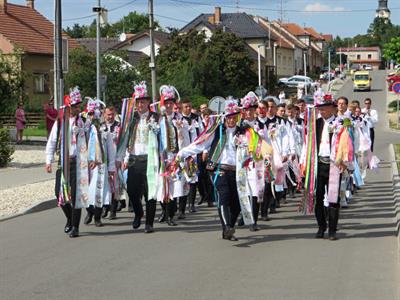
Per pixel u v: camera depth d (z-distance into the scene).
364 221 10.77
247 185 9.07
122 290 6.71
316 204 9.20
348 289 6.63
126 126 10.10
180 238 9.53
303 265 7.70
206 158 9.58
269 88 67.75
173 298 6.39
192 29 52.84
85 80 37.56
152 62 30.75
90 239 9.57
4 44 43.59
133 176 10.08
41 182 16.45
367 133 13.49
